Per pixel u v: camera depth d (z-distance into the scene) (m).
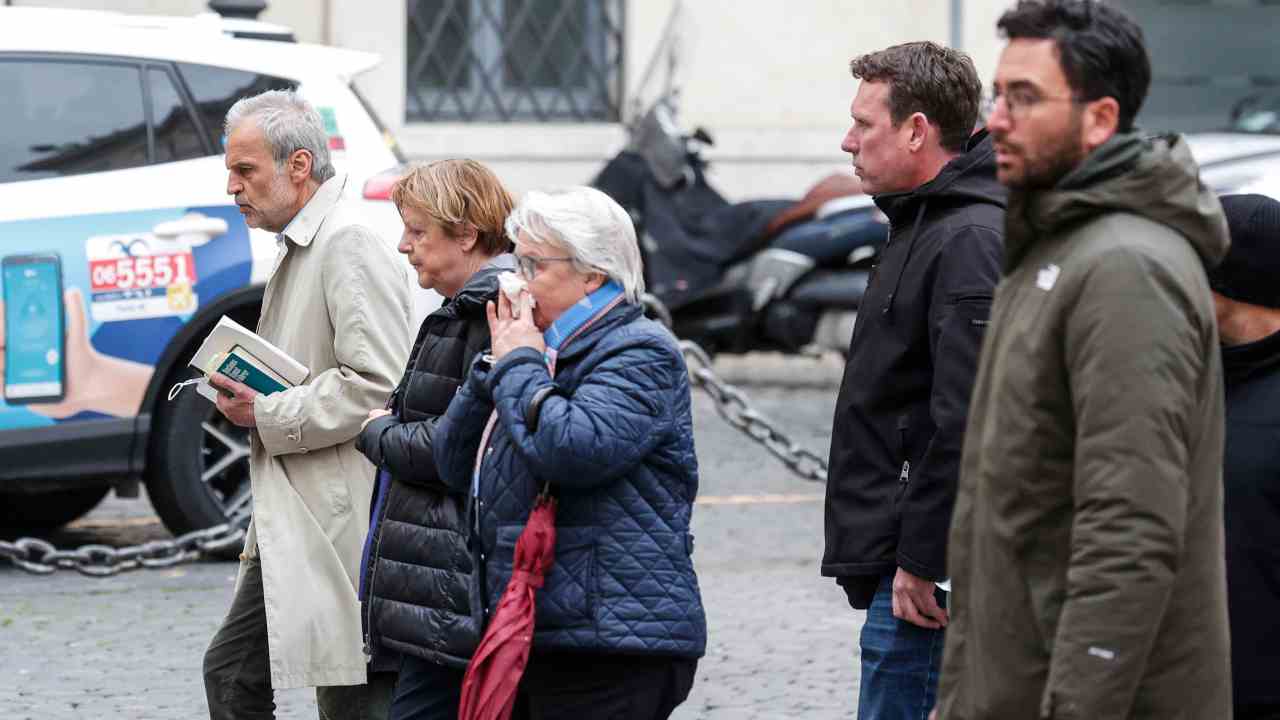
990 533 6.35
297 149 9.99
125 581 16.30
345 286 9.88
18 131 16.16
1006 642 6.31
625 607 8.07
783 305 27.19
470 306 8.75
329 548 9.88
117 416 16.16
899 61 8.72
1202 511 6.23
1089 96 6.22
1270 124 33.12
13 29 16.44
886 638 8.63
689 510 8.30
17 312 15.83
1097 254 6.11
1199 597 6.24
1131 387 5.98
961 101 8.69
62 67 16.39
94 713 12.57
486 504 8.27
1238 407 7.59
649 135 27.67
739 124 35.31
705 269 27.23
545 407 7.94
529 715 8.48
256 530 9.92
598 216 8.16
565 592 8.07
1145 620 5.96
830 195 27.42
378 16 32.88
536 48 34.47
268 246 16.62
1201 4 40.88
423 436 8.70
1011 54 6.32
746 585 16.53
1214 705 6.30
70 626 14.81
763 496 20.59
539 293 8.22
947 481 8.20
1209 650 6.27
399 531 8.83
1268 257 7.48
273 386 9.82
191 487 16.55
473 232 8.98
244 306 16.64
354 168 16.77
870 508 8.62
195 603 15.55
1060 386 6.21
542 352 8.15
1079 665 5.99
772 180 35.41
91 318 16.05
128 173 16.38
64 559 16.45
